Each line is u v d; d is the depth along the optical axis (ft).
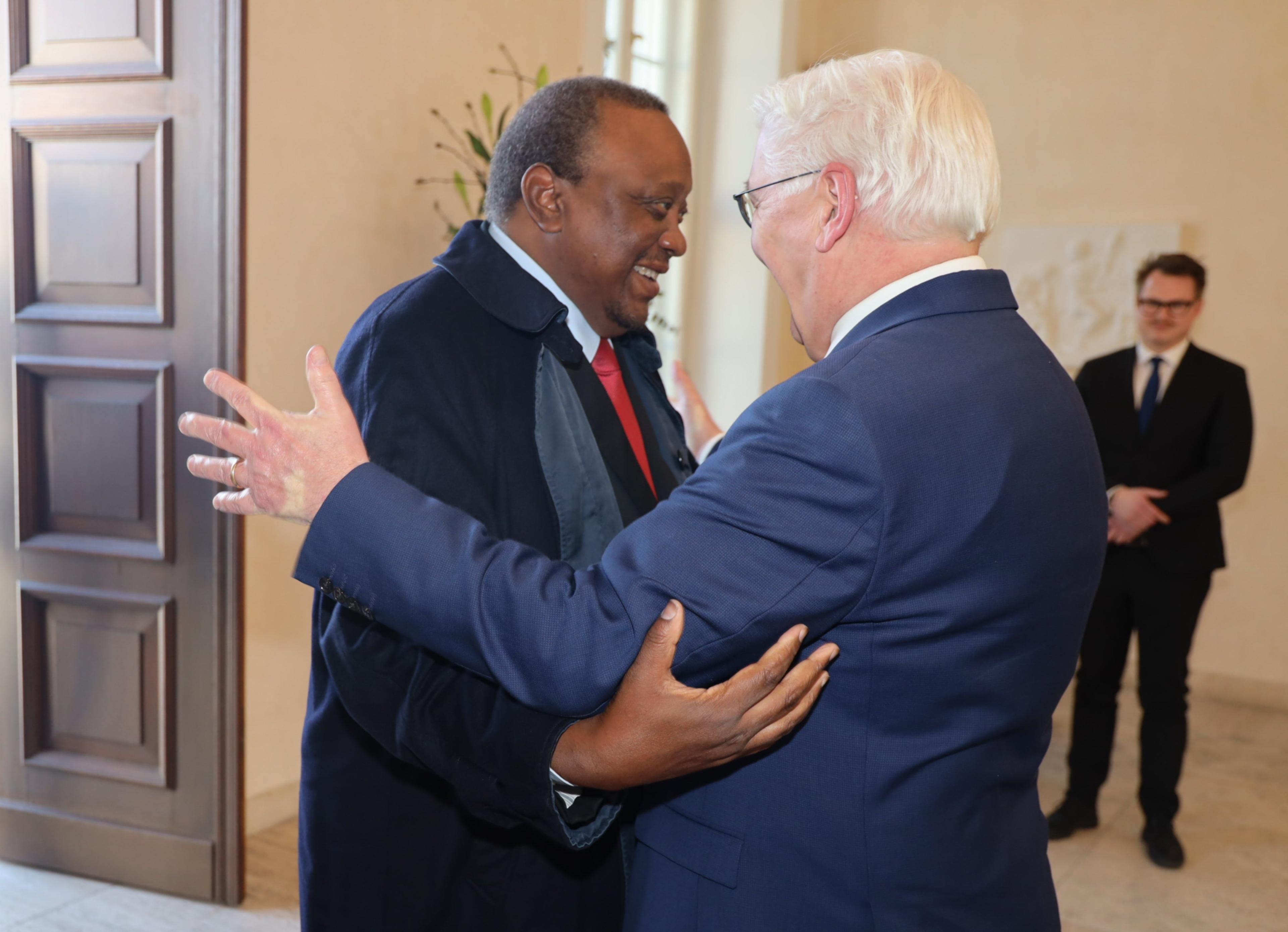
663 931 3.41
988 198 3.30
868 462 2.87
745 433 3.05
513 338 4.39
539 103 4.62
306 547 3.16
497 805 3.40
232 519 8.46
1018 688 3.17
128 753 8.91
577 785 3.25
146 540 8.75
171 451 8.58
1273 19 15.85
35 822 9.11
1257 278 16.07
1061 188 17.40
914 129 3.23
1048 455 3.14
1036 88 17.52
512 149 4.65
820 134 3.35
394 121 10.88
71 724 9.05
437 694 3.50
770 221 3.50
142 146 8.50
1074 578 3.24
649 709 2.91
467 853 4.25
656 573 2.90
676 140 4.63
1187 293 10.39
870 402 2.91
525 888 4.23
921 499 2.91
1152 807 10.43
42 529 9.02
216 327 8.40
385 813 4.27
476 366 4.22
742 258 18.85
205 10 8.23
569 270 4.67
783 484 2.90
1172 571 10.28
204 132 8.31
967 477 2.96
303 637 10.45
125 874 8.87
